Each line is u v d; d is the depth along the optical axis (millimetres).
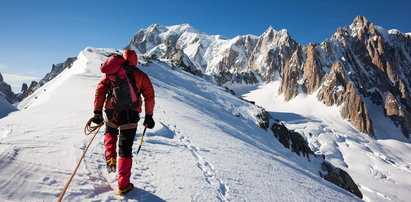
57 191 3379
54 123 6824
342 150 123562
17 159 3891
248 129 49875
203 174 5699
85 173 4090
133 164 5051
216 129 16625
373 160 112188
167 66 86188
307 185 8773
